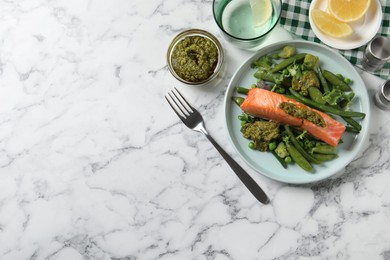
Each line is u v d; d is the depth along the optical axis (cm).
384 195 70
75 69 77
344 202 71
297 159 68
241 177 71
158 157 74
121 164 75
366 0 68
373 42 69
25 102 77
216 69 71
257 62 71
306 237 71
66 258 75
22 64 77
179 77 71
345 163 68
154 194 74
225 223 72
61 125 76
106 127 75
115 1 77
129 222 74
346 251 70
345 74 70
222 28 69
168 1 76
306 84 69
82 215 75
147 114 75
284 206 71
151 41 76
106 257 74
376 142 71
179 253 73
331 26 70
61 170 76
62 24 77
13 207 76
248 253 72
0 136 77
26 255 76
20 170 77
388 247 70
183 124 74
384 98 69
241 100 71
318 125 66
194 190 73
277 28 73
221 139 73
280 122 69
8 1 78
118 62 76
